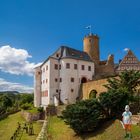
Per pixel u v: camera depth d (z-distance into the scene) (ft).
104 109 124.36
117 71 283.18
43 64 258.78
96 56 302.66
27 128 149.28
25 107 258.16
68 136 122.62
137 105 131.34
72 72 243.81
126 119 84.43
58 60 246.47
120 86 140.26
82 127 116.06
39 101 263.29
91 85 225.56
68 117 120.16
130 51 286.05
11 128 169.68
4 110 272.31
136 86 148.46
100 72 288.10
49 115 196.85
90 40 303.27
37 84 266.16
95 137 109.81
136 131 95.45
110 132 107.65
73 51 260.01
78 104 123.54
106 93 124.67
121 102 122.52
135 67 281.74
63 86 239.30
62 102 236.63
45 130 136.36
